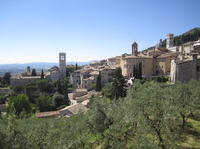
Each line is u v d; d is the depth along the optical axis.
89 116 24.98
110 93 66.44
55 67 182.38
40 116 59.38
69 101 89.94
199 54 76.50
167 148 19.42
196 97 28.12
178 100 25.95
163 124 19.50
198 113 34.47
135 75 82.62
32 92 114.19
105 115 24.14
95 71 117.00
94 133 24.44
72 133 21.30
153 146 17.98
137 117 21.33
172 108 20.27
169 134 20.38
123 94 61.00
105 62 181.62
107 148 21.69
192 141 25.38
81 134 22.44
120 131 22.55
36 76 165.62
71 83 137.50
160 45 171.38
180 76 67.94
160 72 95.31
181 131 27.62
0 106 84.69
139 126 20.97
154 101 20.52
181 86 30.56
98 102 26.31
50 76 161.12
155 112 20.06
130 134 23.39
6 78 162.12
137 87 29.05
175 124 20.44
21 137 15.45
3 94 122.94
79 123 24.27
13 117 16.55
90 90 106.75
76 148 19.53
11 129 15.25
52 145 17.83
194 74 68.81
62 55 166.50
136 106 21.03
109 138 22.19
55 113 62.00
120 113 24.19
